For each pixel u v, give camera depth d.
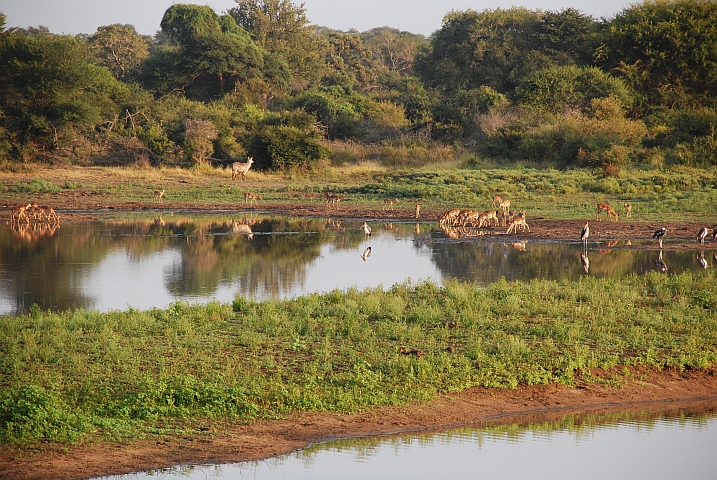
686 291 57.66
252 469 30.47
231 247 84.12
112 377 37.22
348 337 44.78
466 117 198.50
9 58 172.00
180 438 32.19
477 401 37.31
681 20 198.25
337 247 84.62
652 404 38.75
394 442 33.31
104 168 159.75
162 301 57.03
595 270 69.62
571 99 187.38
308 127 177.00
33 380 35.94
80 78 175.38
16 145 163.38
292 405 35.38
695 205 111.19
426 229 99.19
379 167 167.00
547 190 127.69
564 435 34.88
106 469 29.39
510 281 64.50
